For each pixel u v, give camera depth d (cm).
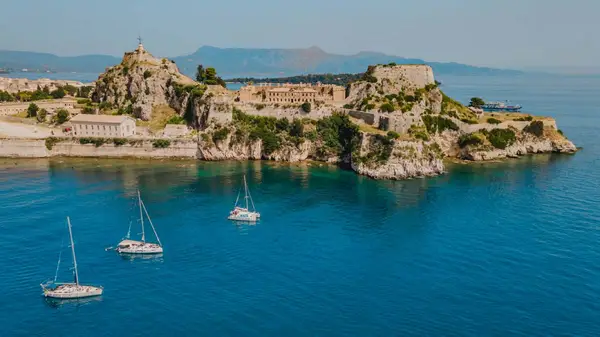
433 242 11781
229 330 8206
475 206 14425
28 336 8081
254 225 12950
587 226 12631
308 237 12150
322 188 16550
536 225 12769
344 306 8938
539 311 8731
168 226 12719
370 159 18575
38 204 14088
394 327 8281
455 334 8094
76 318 8581
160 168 18862
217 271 10288
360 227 12812
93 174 17662
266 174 18325
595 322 8400
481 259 10788
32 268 10269
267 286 9662
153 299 9181
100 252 11100
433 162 18600
